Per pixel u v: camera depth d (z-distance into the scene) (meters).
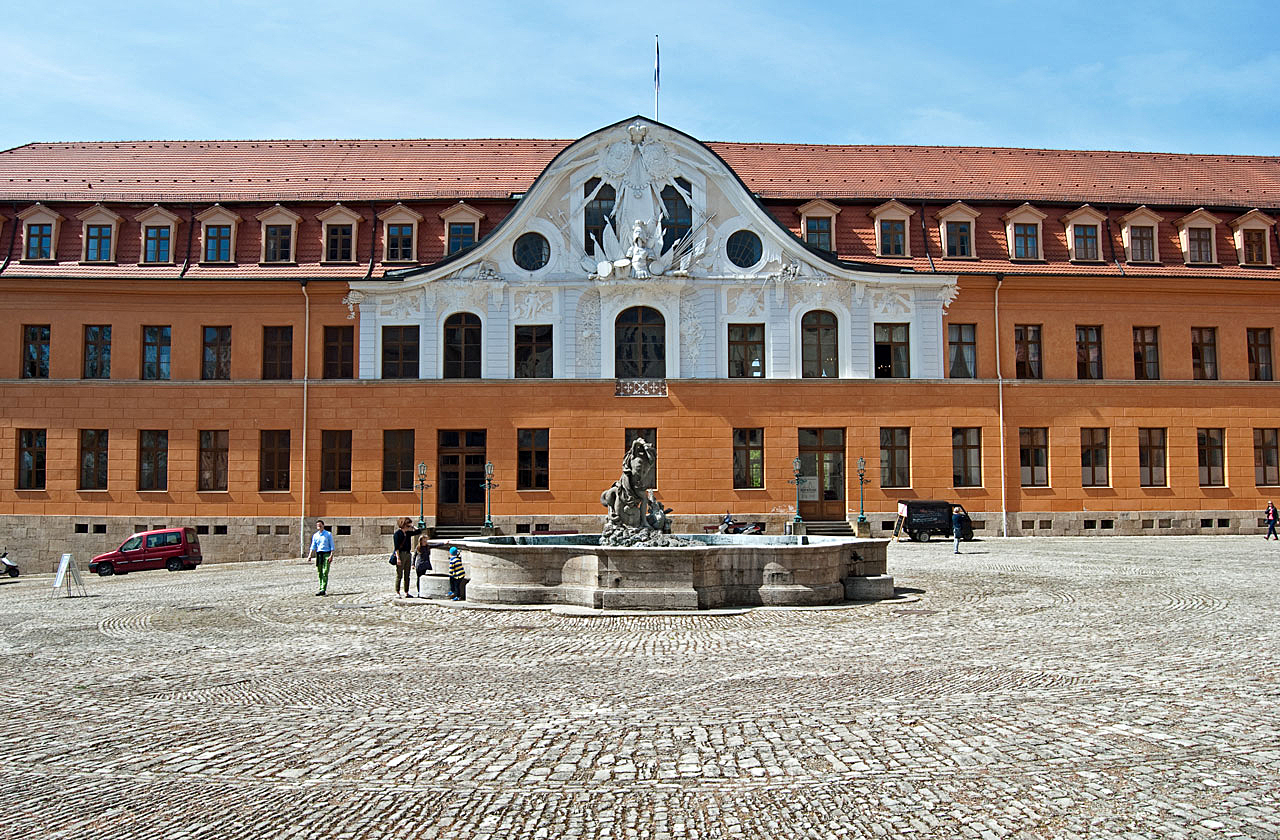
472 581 22.62
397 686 13.18
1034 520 44.59
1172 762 9.09
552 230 44.94
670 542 24.50
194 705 12.16
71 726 11.16
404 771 9.19
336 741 10.30
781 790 8.47
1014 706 11.39
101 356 44.88
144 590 28.95
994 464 44.53
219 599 25.08
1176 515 45.31
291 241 45.72
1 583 36.56
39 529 43.91
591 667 14.37
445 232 45.94
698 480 43.66
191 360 44.62
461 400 44.00
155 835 7.59
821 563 21.47
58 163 49.56
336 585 28.48
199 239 45.59
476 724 10.96
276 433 44.44
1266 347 47.16
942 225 46.19
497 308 44.66
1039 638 16.39
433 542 24.48
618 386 44.06
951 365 45.28
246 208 46.47
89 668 14.98
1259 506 45.88
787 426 44.03
